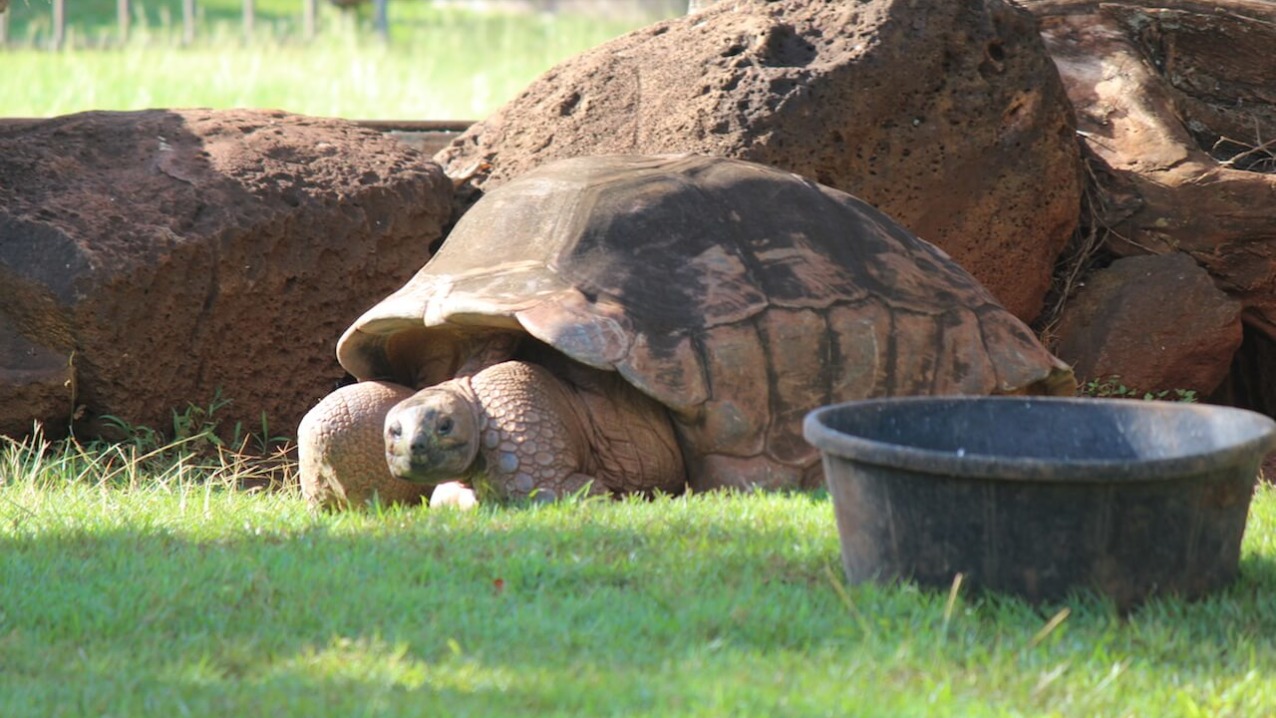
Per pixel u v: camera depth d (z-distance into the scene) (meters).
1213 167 20.83
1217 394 22.11
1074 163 19.61
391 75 44.81
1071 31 23.05
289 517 12.65
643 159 15.34
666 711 7.62
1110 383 19.48
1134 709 7.88
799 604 9.42
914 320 14.36
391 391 13.88
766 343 13.57
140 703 7.91
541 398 13.09
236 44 51.44
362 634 9.08
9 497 13.45
